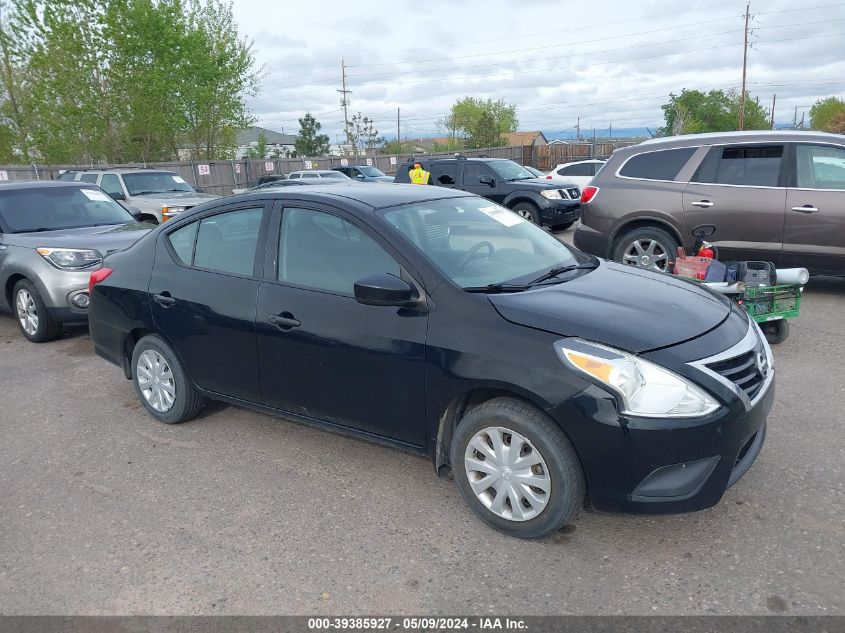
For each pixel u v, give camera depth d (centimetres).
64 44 2753
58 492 388
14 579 308
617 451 286
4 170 2358
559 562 304
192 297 429
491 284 346
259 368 403
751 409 300
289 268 391
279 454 425
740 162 727
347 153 6681
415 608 278
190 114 3183
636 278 382
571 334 300
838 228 681
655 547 311
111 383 575
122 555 323
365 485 382
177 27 3009
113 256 501
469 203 432
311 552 320
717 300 361
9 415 511
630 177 784
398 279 332
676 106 6762
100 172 1423
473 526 336
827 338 605
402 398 344
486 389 321
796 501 342
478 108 9275
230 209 427
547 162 3653
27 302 714
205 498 374
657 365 287
